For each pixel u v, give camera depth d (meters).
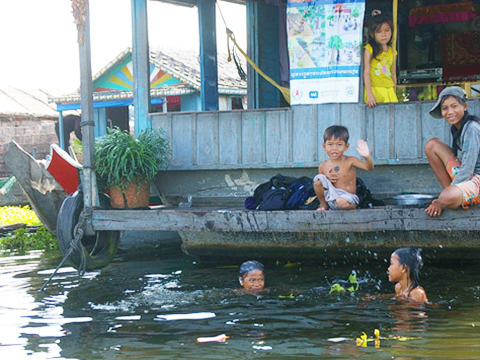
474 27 10.98
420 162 7.66
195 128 8.44
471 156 6.13
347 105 7.84
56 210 10.66
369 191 7.27
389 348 4.27
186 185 8.64
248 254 7.96
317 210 6.66
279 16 11.50
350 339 4.52
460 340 4.42
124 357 4.29
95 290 6.62
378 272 7.19
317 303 5.69
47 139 22.75
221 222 6.95
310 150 7.99
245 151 8.27
